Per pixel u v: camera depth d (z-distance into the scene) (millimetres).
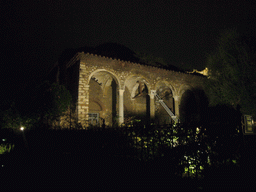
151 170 3707
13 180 4469
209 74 14898
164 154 3785
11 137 6523
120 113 12414
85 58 11500
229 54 12945
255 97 11711
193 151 3889
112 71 12477
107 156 4023
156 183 3539
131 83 17359
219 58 13859
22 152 5793
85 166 4281
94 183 3855
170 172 3738
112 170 3900
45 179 4355
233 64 12703
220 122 4336
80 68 11234
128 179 3699
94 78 15812
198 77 17484
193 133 3982
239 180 3721
